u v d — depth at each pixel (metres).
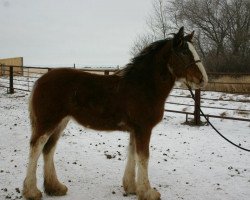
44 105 4.96
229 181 6.05
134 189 5.42
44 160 5.28
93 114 5.11
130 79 5.14
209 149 8.04
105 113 5.09
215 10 30.14
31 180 4.98
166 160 7.13
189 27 30.56
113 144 8.35
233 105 14.45
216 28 30.12
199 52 29.89
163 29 29.55
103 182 5.91
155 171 6.50
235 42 28.67
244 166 6.88
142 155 5.05
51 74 5.16
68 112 5.12
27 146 7.95
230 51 28.97
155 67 5.15
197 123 10.62
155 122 5.15
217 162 7.11
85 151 7.68
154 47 5.24
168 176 6.25
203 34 30.62
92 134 9.30
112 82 5.17
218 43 29.81
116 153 7.61
